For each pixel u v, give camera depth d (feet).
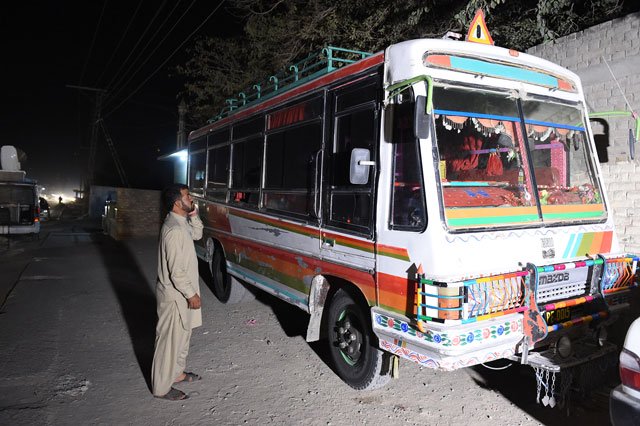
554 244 12.70
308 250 16.11
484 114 12.73
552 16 24.25
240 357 17.44
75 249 44.65
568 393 12.76
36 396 13.89
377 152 12.84
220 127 24.80
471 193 12.28
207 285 29.73
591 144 14.79
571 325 12.30
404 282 11.76
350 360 14.89
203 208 26.94
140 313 22.86
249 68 48.01
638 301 16.93
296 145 17.17
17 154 55.62
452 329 10.50
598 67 18.86
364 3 33.45
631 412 8.52
